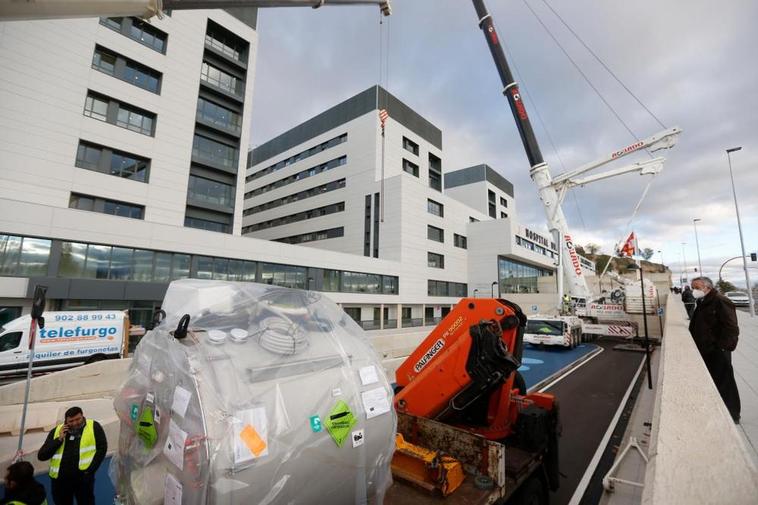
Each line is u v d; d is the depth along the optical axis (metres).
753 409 4.91
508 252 45.00
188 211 28.28
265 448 1.70
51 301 18.25
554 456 3.77
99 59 23.28
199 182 28.94
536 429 3.58
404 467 2.80
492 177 61.47
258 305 2.51
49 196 20.70
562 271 18.38
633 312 16.66
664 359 3.62
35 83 20.66
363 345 2.61
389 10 10.36
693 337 5.11
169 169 25.53
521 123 17.84
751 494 1.09
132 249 21.05
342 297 32.78
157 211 24.78
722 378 4.65
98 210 22.69
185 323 2.06
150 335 2.46
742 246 23.70
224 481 1.56
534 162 17.78
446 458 2.82
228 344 2.04
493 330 3.63
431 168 47.72
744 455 1.38
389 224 39.06
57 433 3.62
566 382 10.03
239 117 31.38
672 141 14.63
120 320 14.39
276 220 51.88
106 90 23.11
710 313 4.88
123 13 5.93
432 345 4.13
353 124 42.78
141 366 2.38
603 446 5.66
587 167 16.56
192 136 27.05
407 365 4.31
